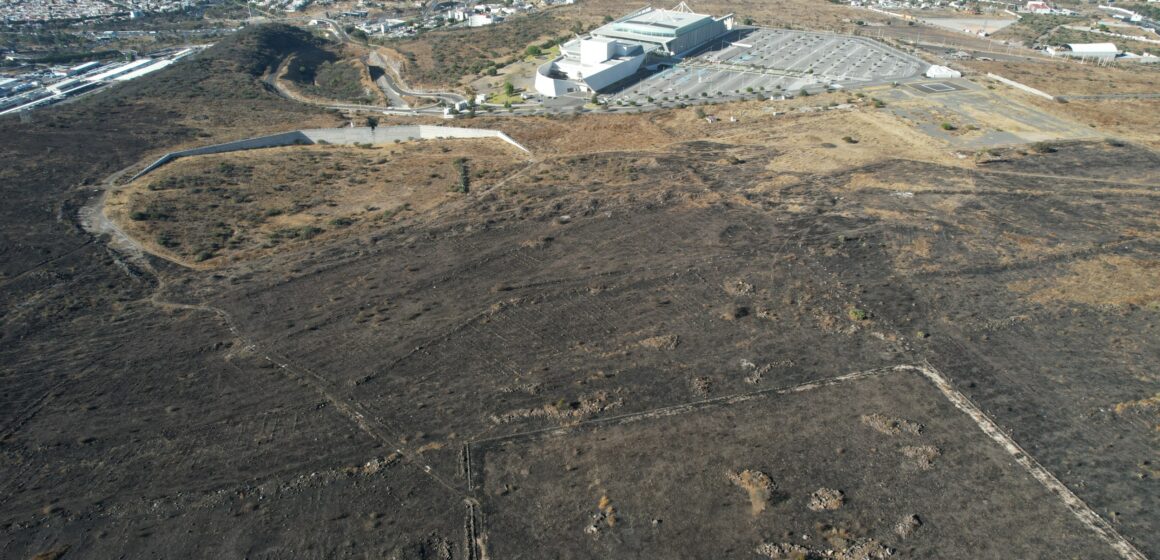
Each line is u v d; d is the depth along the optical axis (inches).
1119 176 3619.6
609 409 2068.2
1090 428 1953.7
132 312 2647.6
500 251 3026.6
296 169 4104.3
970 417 2006.6
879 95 5157.5
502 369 2258.9
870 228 3102.9
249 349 2400.3
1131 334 2331.4
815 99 5137.8
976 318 2444.6
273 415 2082.9
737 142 4306.1
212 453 1943.9
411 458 1910.7
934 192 3464.6
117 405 2140.7
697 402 2090.3
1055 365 2202.3
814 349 2309.3
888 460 1867.6
